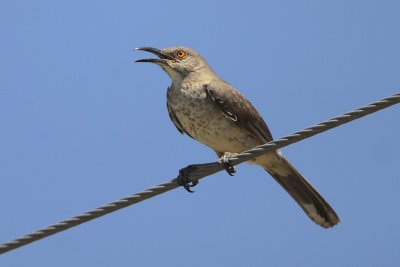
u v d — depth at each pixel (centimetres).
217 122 1307
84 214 941
